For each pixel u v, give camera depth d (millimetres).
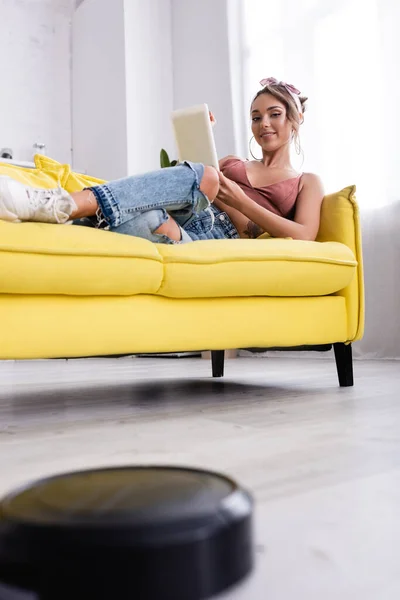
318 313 1645
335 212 1765
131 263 1253
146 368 2746
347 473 763
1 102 4359
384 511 607
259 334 1523
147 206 1375
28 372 2680
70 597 274
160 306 1361
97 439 1022
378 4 2887
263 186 1999
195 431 1081
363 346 3000
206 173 1453
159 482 341
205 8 4059
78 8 4555
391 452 880
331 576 449
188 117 1676
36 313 1184
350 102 3045
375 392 1617
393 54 2834
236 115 3752
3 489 702
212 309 1444
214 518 292
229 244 1458
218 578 288
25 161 4137
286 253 1503
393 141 2850
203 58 4082
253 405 1405
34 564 279
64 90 4641
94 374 2453
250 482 724
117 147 4188
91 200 1311
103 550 272
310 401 1455
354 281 1724
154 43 4262
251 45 3684
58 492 324
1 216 1150
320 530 552
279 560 481
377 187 2949
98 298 1272
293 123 2129
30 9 4500
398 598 411
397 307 2877
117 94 4172
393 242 2879
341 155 3086
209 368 2670
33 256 1131
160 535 277
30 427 1154
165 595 274
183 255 1345
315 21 3234
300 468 792
